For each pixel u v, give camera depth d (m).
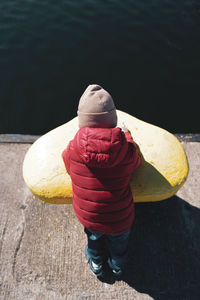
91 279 2.20
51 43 6.70
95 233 1.85
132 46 6.63
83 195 1.63
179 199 2.62
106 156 1.42
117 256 2.01
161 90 5.60
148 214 2.52
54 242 2.38
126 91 5.56
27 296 2.12
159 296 2.13
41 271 2.23
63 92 5.57
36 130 4.97
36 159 2.14
